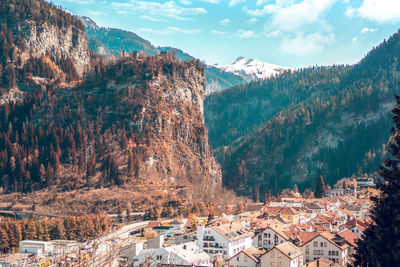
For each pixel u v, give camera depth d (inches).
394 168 2810.0
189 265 5093.5
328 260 5964.6
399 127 2859.3
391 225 2711.6
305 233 6614.2
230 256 6624.0
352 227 7815.0
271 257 5659.5
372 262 2753.4
